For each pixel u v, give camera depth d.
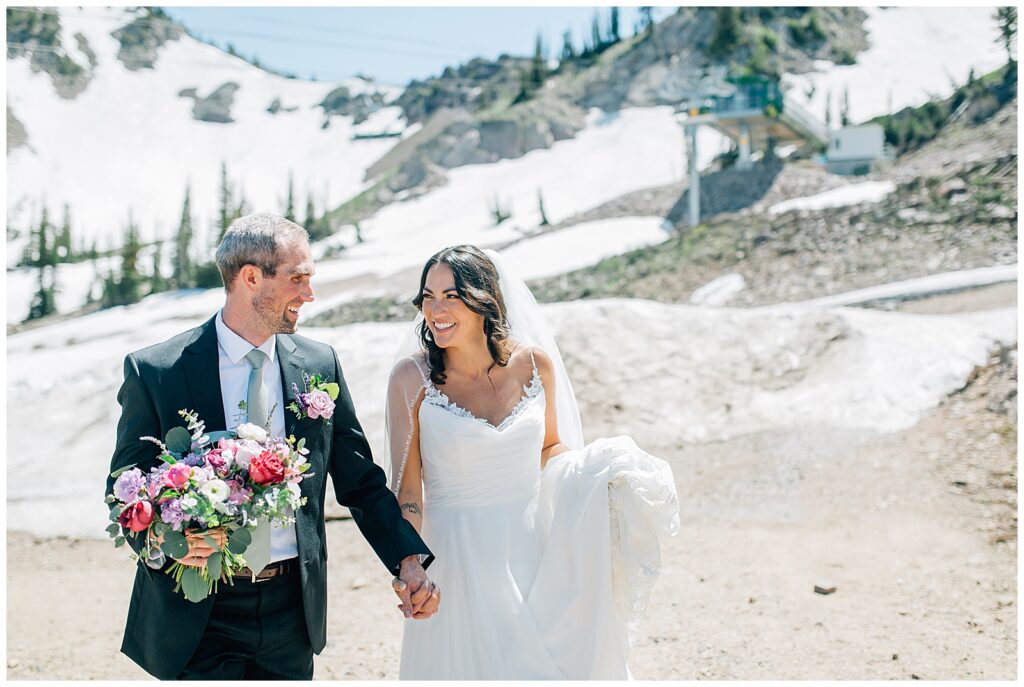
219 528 2.67
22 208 104.81
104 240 100.31
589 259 31.69
